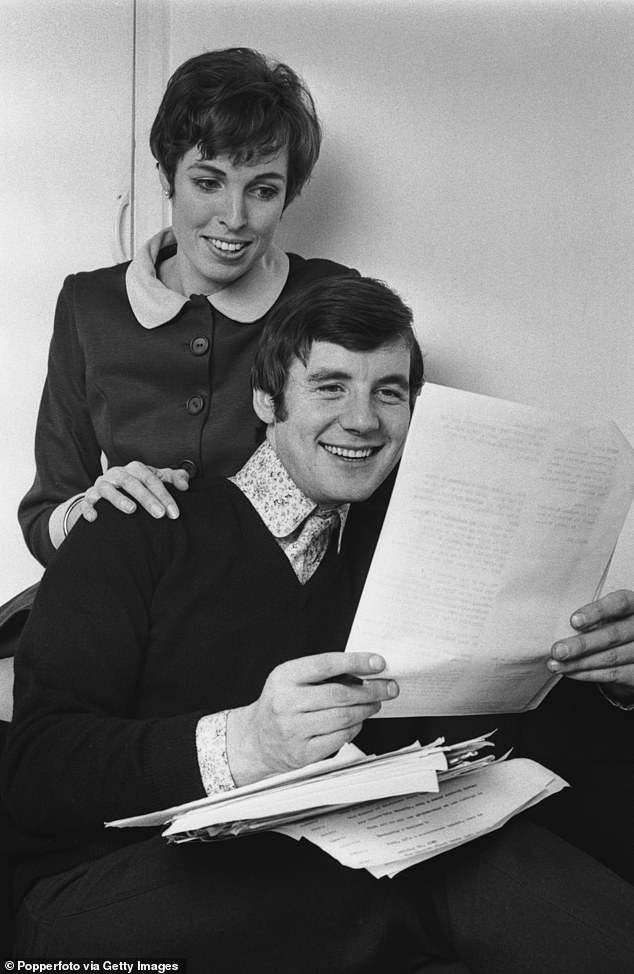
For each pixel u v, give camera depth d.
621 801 1.48
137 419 1.87
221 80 1.72
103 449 1.91
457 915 1.15
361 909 1.15
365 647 1.16
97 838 1.26
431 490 1.13
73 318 1.92
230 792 1.04
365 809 1.14
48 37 2.24
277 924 1.13
